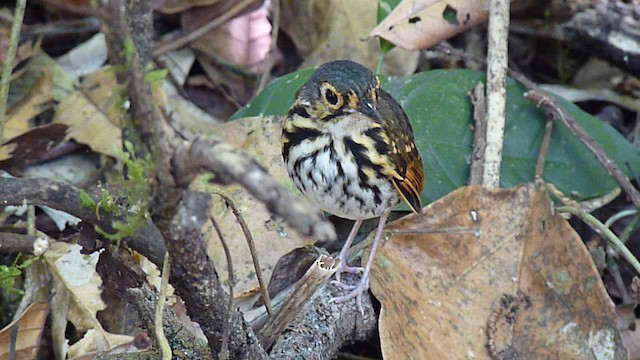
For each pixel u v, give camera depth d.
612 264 11.56
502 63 11.76
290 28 13.55
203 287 7.03
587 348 9.48
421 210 10.17
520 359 9.38
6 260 10.29
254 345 8.04
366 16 13.34
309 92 9.73
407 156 9.94
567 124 11.70
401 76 12.48
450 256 9.91
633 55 13.17
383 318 9.44
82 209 7.23
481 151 11.52
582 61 13.95
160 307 6.98
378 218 11.66
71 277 10.00
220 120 12.76
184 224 6.06
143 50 7.94
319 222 5.47
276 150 11.26
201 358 8.55
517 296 9.64
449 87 12.16
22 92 12.08
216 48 13.26
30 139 11.49
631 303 10.91
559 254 9.72
